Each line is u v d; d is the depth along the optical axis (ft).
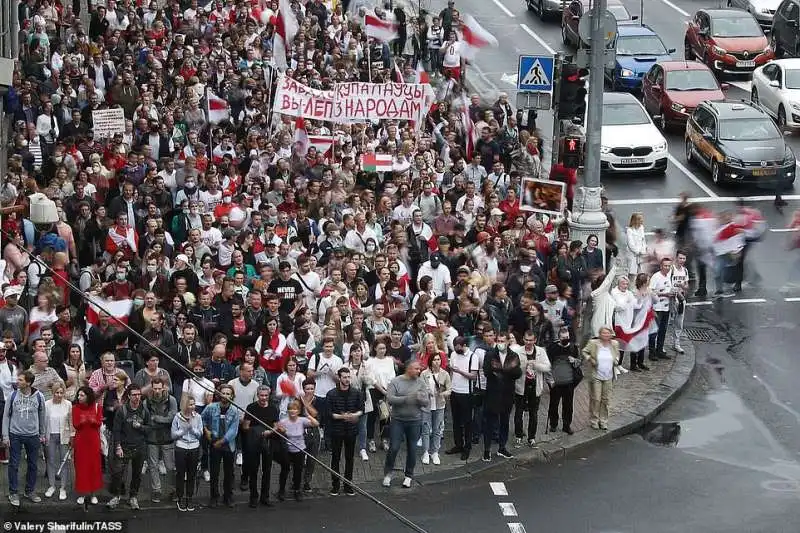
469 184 124.67
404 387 89.04
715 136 156.56
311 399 87.71
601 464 94.68
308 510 86.84
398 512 86.63
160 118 137.39
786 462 94.99
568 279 109.29
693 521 85.56
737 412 103.81
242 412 87.25
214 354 90.74
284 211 119.55
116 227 109.50
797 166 161.17
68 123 132.16
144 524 84.02
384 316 100.94
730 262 126.82
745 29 195.00
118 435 85.05
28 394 84.99
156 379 85.76
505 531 83.82
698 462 94.89
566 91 111.65
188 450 85.25
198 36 166.09
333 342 92.53
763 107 177.88
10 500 85.40
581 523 85.15
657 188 155.43
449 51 174.60
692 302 126.21
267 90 150.41
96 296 95.40
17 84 129.59
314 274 103.19
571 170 124.26
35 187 109.29
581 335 110.73
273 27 168.86
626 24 196.54
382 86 132.46
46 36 143.84
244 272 105.19
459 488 90.68
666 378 108.78
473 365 93.61
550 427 99.09
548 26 213.25
